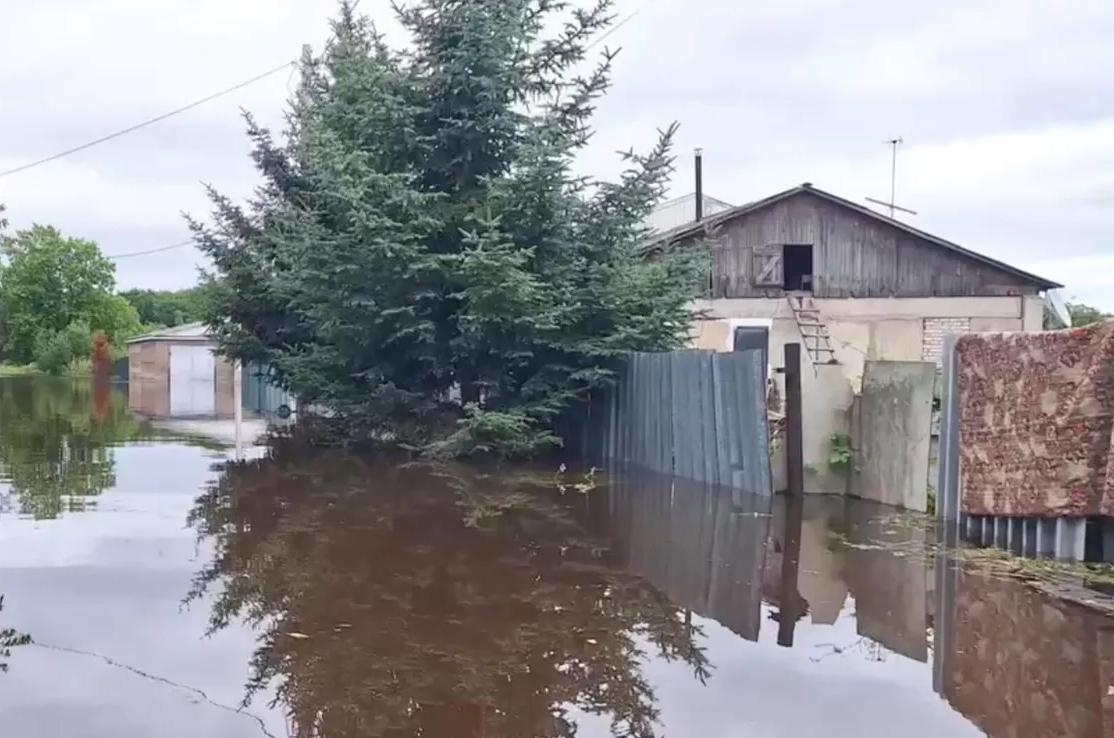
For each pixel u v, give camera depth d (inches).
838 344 692.1
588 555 262.7
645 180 456.4
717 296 700.7
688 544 274.2
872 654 179.0
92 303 2549.2
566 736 142.2
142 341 1567.4
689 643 187.5
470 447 441.7
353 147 457.4
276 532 292.2
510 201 433.7
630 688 162.4
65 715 148.3
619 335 432.1
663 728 143.9
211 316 666.2
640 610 210.2
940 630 191.9
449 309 459.2
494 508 333.4
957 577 231.0
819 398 348.5
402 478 405.7
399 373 489.1
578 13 458.6
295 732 143.4
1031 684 160.7
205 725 145.3
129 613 204.8
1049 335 241.6
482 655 179.8
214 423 716.7
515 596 221.5
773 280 703.7
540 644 186.5
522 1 460.1
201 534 288.8
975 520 274.1
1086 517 233.0
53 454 503.2
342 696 158.2
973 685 160.9
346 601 216.1
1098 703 151.9
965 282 705.0
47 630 191.9
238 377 780.0
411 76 461.7
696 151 915.4
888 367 326.0
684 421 389.7
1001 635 186.9
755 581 234.2
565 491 368.5
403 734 143.4
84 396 1186.6
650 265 458.3
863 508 323.9
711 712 150.5
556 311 418.6
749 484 349.1
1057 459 237.0
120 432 638.5
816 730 142.0
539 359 456.4
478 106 461.4
